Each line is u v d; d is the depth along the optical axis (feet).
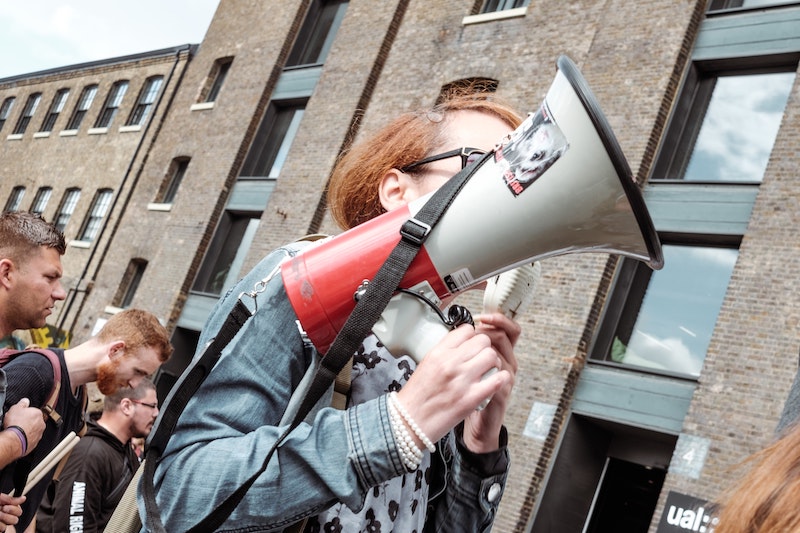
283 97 65.98
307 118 60.75
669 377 36.78
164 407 4.61
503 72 49.08
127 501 5.69
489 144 5.62
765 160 38.58
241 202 64.90
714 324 37.45
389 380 5.22
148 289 67.77
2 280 10.40
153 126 79.51
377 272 4.44
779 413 31.83
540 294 40.65
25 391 10.46
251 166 66.59
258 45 70.64
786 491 2.95
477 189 4.50
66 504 15.99
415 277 4.51
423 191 5.57
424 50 54.85
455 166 5.51
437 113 5.78
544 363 39.29
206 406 4.63
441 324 4.56
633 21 43.75
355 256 4.60
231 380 4.67
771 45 39.42
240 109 68.33
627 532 38.96
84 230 83.05
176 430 4.65
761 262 34.58
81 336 75.00
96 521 16.37
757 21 40.37
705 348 37.32
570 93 4.30
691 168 40.65
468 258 4.49
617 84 42.75
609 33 44.47
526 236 4.45
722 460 32.50
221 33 76.48
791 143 36.09
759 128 39.34
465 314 4.62
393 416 4.26
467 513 5.82
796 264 33.68
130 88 86.69
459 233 4.48
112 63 91.40
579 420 38.91
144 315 13.38
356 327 4.36
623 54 43.29
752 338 33.58
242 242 64.64
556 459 38.06
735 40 40.73
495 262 4.53
